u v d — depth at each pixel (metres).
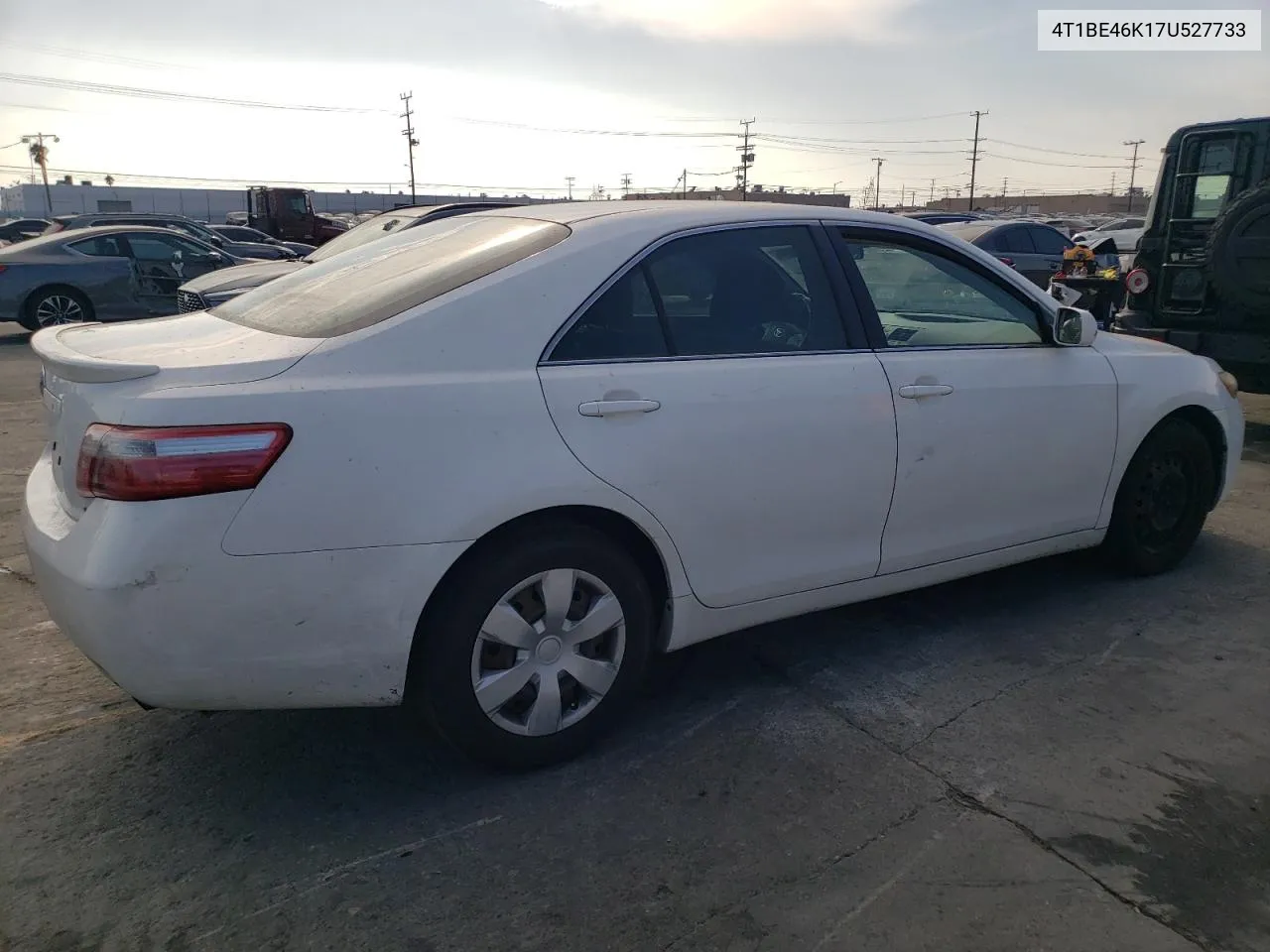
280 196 31.20
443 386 2.68
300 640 2.56
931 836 2.70
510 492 2.72
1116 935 2.34
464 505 2.66
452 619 2.74
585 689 3.03
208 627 2.47
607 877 2.54
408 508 2.61
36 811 2.78
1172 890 2.49
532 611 2.89
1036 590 4.46
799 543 3.34
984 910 2.41
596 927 2.36
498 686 2.85
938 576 3.79
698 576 3.16
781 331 3.34
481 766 3.00
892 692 3.51
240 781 2.95
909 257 3.72
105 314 13.05
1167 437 4.43
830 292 3.47
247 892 2.47
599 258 3.02
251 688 2.56
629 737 3.22
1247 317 7.50
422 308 2.77
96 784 2.92
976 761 3.07
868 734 3.23
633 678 3.12
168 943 2.29
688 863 2.59
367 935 2.33
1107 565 4.59
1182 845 2.67
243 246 21.92
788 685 3.57
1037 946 2.30
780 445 3.21
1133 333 8.16
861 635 4.00
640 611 3.08
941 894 2.47
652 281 3.11
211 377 2.53
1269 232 6.93
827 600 3.51
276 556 2.49
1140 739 3.20
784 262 3.41
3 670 3.60
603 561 2.96
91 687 3.50
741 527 3.19
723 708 3.40
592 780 2.97
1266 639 3.95
